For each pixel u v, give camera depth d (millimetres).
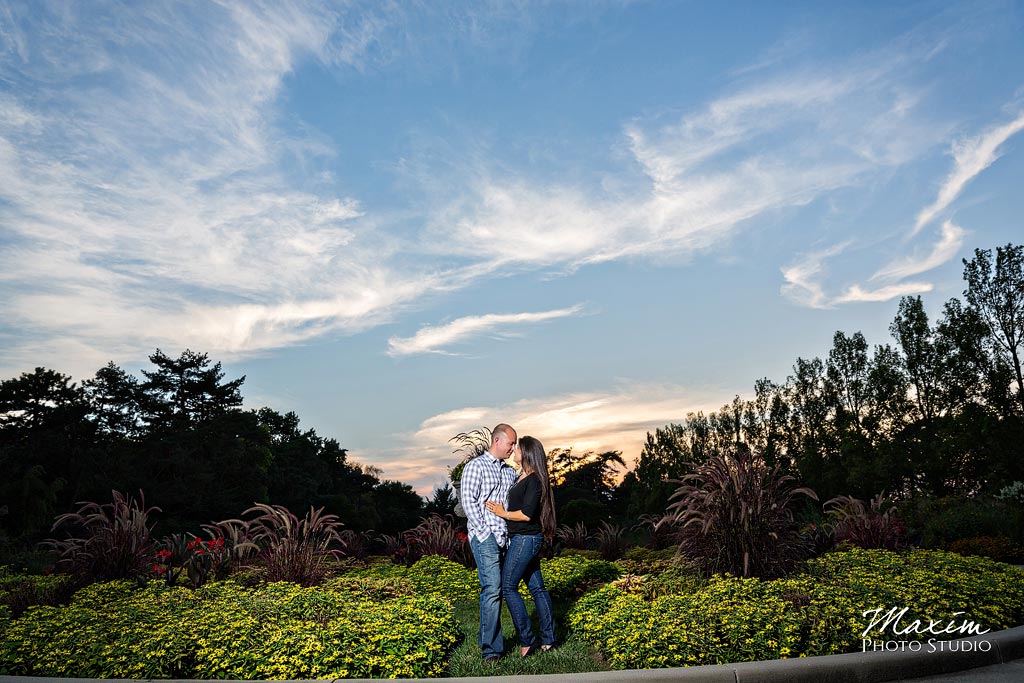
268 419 74188
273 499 54375
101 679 5359
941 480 18781
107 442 45531
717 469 8453
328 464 74875
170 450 44344
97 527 10961
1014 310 19547
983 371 19438
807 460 28078
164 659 5684
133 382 54469
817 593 6805
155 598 8148
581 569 11086
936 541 14938
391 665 5586
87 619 6816
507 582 6137
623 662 5699
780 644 5621
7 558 15930
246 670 5559
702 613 6168
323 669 5492
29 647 6117
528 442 6469
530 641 6086
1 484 29609
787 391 34375
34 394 40938
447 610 7137
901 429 25797
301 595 7883
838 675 5188
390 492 70562
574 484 44500
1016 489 16734
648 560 13594
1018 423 16688
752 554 8039
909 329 25953
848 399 31641
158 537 33312
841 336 32438
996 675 5363
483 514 6262
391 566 14258
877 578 7602
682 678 5000
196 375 60031
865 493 23891
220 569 10633
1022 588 7680
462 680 5012
